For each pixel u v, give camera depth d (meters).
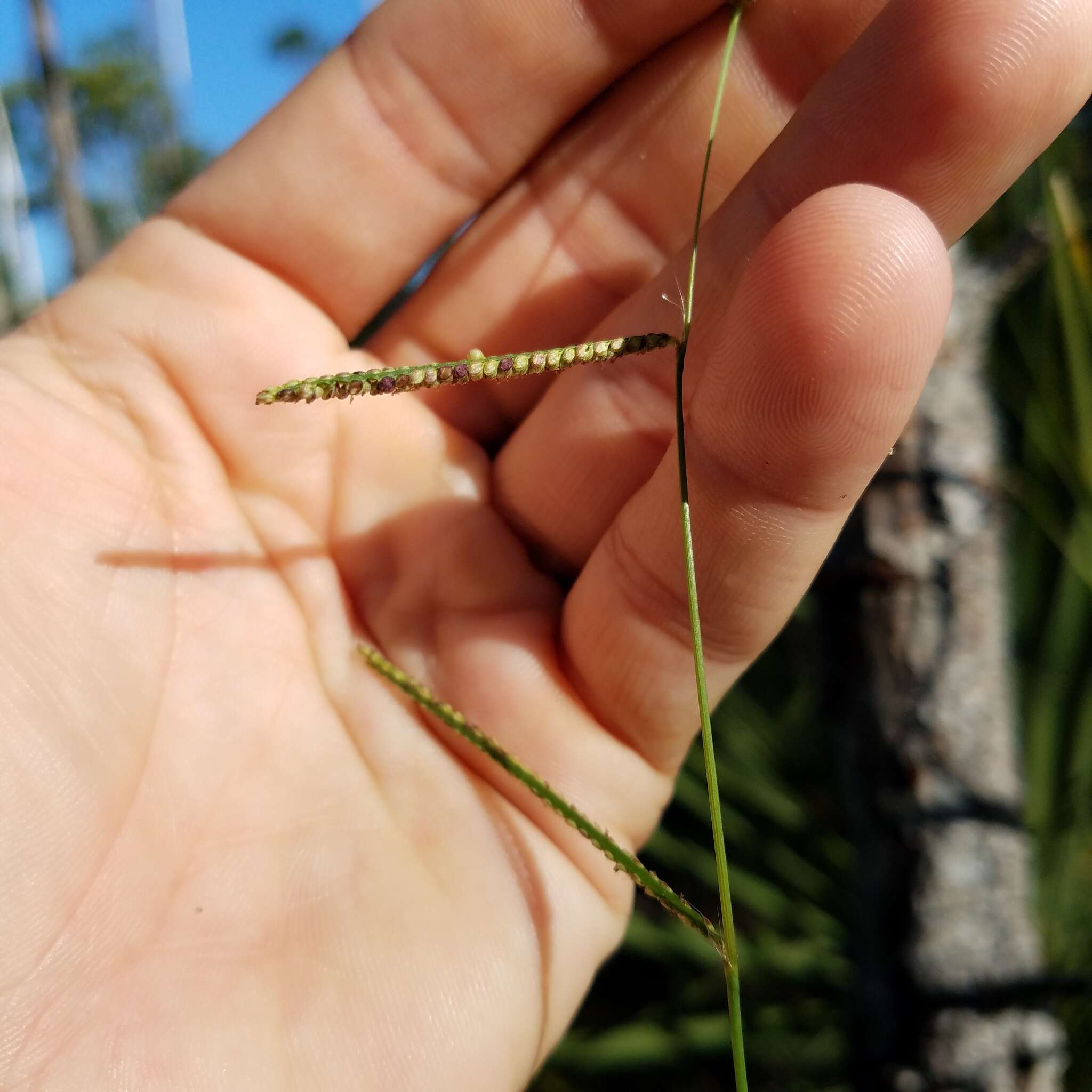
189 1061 0.08
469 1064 0.09
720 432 0.09
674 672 0.10
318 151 0.11
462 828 0.10
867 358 0.08
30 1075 0.08
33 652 0.09
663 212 0.12
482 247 0.12
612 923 0.10
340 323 0.12
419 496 0.11
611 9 0.11
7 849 0.08
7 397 0.10
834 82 0.09
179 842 0.09
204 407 0.11
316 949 0.09
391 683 0.10
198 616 0.10
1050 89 0.08
